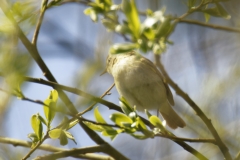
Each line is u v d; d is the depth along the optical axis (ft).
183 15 22.53
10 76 17.29
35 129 22.67
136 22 18.11
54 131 22.00
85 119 22.08
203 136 28.02
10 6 20.74
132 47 17.72
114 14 20.51
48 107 21.56
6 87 19.45
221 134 26.13
